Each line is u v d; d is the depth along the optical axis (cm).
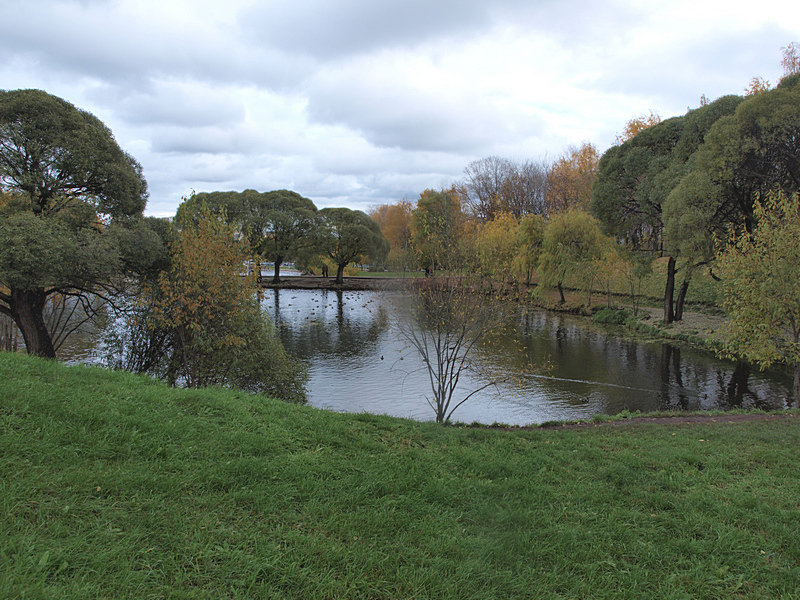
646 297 3850
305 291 5638
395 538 387
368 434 676
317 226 5988
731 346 1446
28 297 1555
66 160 1545
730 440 820
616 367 2170
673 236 2344
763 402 1655
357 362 2344
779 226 1315
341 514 411
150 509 365
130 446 462
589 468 627
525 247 4225
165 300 1285
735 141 2069
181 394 670
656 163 2717
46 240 1291
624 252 3197
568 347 2594
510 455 659
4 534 301
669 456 688
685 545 416
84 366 766
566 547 402
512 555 381
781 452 730
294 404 813
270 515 391
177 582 291
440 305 1313
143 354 1530
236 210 5678
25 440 429
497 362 2247
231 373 1403
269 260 6031
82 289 1620
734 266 1352
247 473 452
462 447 678
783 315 1305
